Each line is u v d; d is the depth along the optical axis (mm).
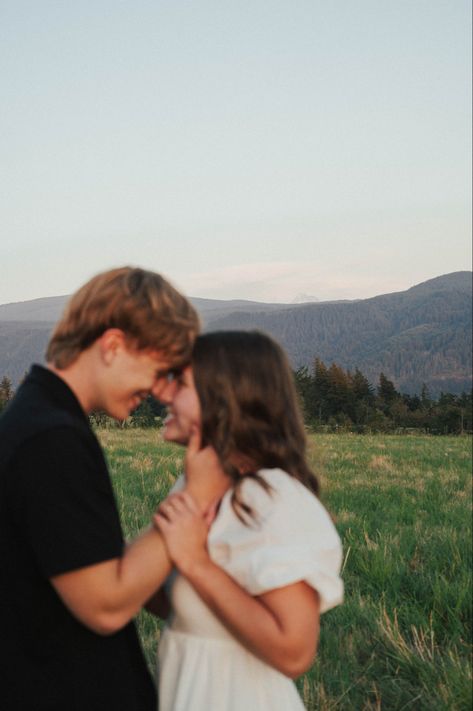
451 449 21359
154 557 2076
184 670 2217
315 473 2375
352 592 5762
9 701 2016
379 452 19125
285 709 2234
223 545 2109
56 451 1965
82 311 2141
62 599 1991
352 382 93812
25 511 1951
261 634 2020
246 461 2197
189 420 2230
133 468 12203
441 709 3891
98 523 1984
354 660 4488
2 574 2023
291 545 2074
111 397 2184
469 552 6836
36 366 2191
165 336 2133
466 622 5215
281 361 2270
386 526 8070
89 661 2062
